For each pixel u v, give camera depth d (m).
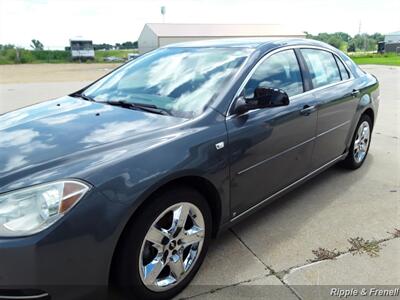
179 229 2.33
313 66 3.65
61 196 1.81
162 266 2.28
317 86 3.61
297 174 3.41
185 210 2.35
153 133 2.33
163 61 3.40
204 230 2.52
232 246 2.96
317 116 3.46
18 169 1.94
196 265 2.53
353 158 4.48
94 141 2.23
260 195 2.99
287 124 3.07
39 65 41.19
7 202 1.78
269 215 3.47
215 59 3.12
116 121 2.56
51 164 1.98
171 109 2.71
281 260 2.78
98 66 38.00
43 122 2.63
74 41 51.69
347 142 4.23
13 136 2.38
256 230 3.20
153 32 45.91
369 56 47.59
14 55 48.75
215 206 2.61
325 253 2.86
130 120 2.56
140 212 2.09
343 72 4.17
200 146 2.37
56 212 1.79
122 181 1.97
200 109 2.63
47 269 1.78
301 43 3.62
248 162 2.74
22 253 1.72
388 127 6.98
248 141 2.70
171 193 2.22
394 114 8.25
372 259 2.78
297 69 3.42
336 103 3.74
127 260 2.06
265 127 2.84
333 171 4.57
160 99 2.88
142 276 2.17
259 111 2.84
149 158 2.11
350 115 4.09
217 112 2.59
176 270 2.38
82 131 2.39
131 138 2.26
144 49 50.81
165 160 2.16
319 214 3.48
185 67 3.16
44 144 2.21
